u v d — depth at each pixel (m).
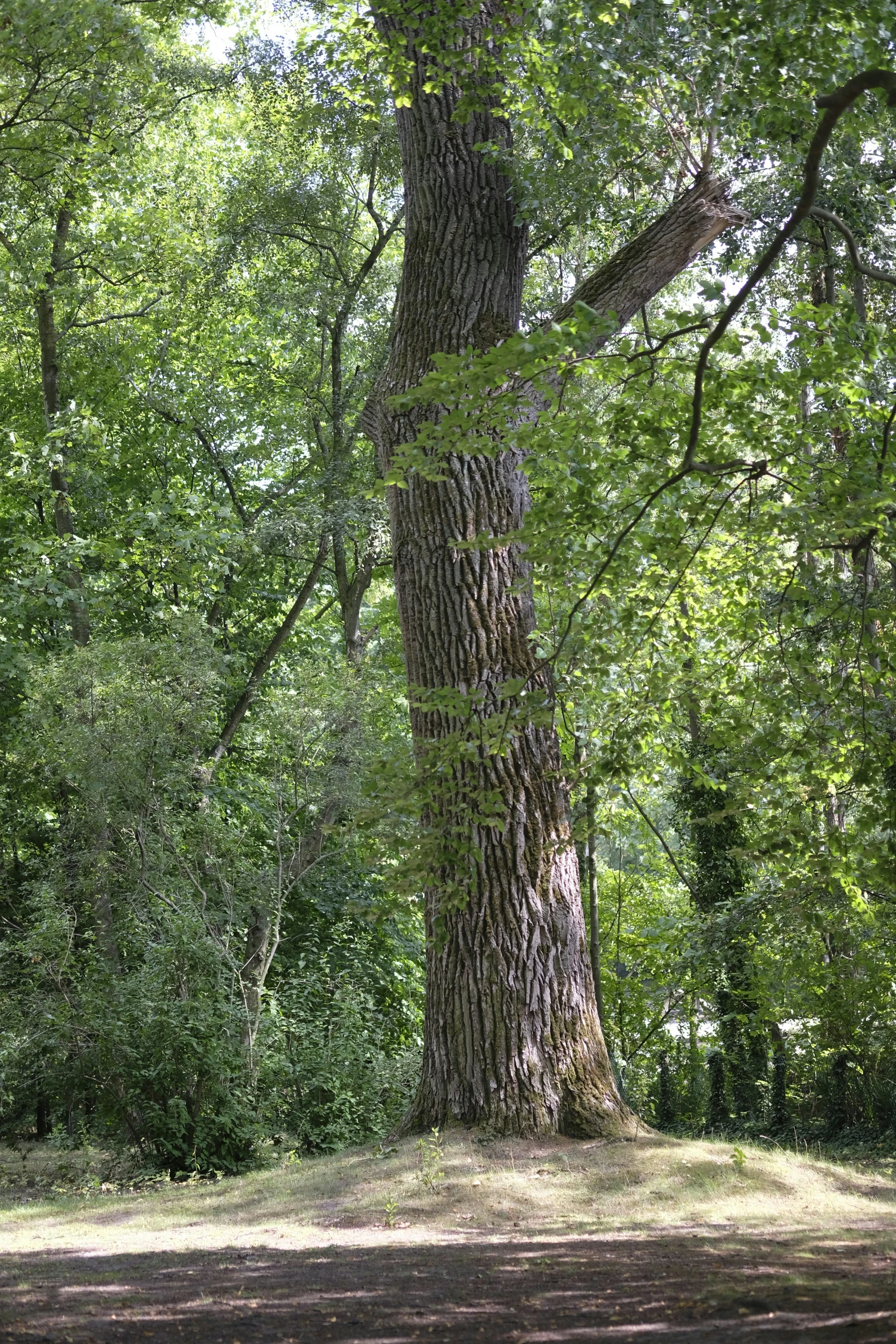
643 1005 22.17
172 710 15.96
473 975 10.89
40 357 22.61
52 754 16.16
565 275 20.38
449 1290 5.81
